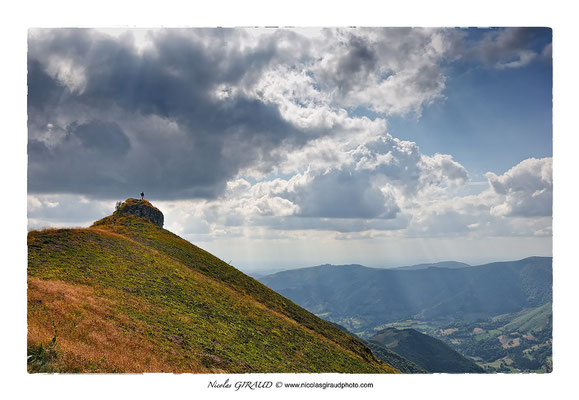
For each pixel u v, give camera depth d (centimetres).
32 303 2789
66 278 3525
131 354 2691
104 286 3666
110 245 4869
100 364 2488
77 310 2894
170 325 3431
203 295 4675
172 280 4647
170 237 6831
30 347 2448
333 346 5306
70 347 2514
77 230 4906
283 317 5634
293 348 4491
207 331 3725
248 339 4097
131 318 3183
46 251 3991
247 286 6481
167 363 2803
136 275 4325
